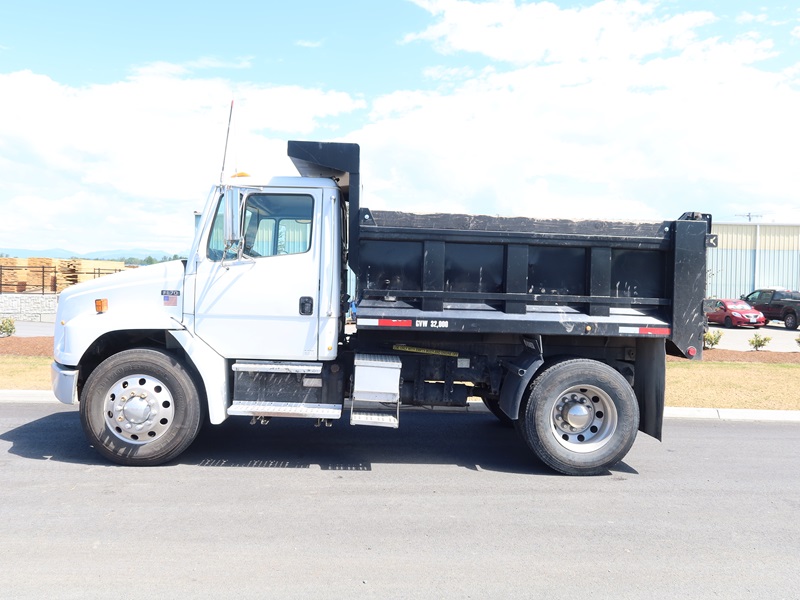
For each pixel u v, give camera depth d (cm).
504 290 605
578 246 604
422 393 646
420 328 596
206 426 753
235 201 583
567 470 595
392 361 604
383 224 594
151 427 575
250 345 593
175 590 347
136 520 449
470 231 596
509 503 514
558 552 416
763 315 2738
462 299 601
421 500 514
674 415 897
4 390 912
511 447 706
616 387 593
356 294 598
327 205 597
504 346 649
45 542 407
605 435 600
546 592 358
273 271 593
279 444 684
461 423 827
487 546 422
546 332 598
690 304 604
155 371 573
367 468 606
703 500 533
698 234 602
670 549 425
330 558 395
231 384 612
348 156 595
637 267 616
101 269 2844
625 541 438
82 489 515
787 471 628
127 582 355
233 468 589
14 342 1426
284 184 593
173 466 587
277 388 603
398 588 358
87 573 365
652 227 610
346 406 737
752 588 370
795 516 497
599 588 365
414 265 602
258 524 449
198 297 590
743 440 761
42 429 723
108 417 575
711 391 1017
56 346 604
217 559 388
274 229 600
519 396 592
